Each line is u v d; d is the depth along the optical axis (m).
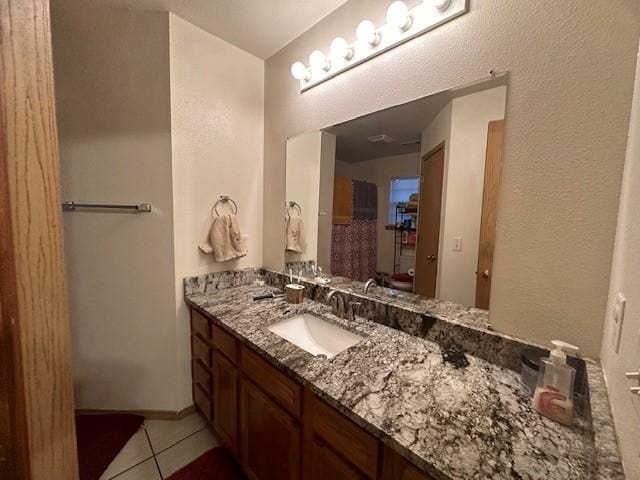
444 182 1.11
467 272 1.06
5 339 0.38
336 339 1.30
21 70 0.38
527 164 0.88
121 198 1.56
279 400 1.03
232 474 1.36
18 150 0.38
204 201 1.70
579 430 0.66
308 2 1.39
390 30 1.19
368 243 1.41
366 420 0.69
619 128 0.73
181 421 1.70
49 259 0.42
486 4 0.94
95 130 1.52
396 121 1.25
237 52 1.77
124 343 1.67
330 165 1.54
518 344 0.90
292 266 1.81
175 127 1.53
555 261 0.85
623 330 0.58
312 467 0.92
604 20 0.74
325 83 1.52
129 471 1.36
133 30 1.46
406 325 1.19
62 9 1.42
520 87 0.88
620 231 0.70
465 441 0.63
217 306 1.50
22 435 0.40
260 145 1.96
